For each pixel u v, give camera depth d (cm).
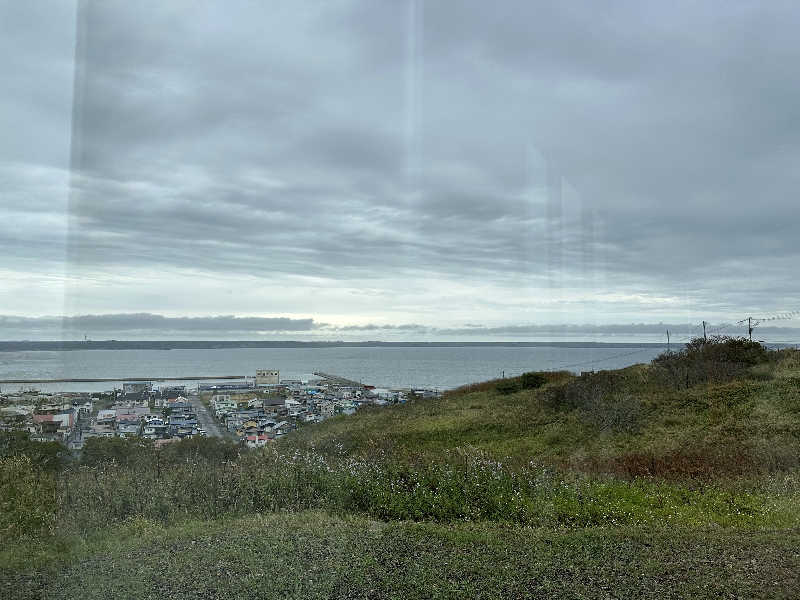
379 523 484
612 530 487
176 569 334
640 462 770
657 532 482
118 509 359
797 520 521
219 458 526
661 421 969
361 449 699
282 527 440
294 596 330
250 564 358
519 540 451
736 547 437
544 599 343
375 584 356
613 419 973
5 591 284
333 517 488
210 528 416
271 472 540
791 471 712
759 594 346
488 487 602
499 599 340
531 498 596
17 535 296
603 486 635
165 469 463
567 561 404
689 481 677
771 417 923
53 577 295
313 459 593
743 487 648
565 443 927
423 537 443
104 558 317
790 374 1059
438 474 628
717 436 871
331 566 371
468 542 437
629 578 373
